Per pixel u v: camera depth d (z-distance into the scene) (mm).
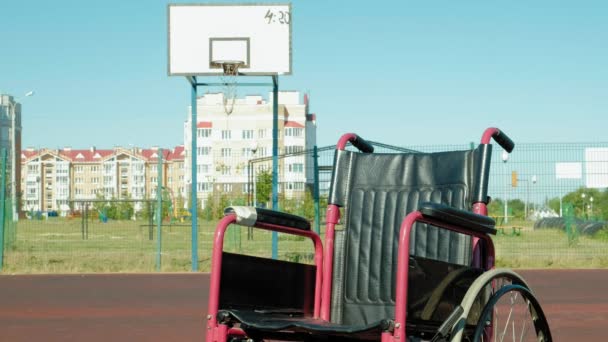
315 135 103312
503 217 28047
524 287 4617
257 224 4559
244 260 4473
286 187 20156
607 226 26438
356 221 4988
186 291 13125
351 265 4926
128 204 46062
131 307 11023
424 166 4977
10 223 20953
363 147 5309
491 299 4301
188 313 10383
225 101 17188
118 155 125375
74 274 16406
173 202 37969
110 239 30453
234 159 47500
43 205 129250
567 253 20500
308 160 19953
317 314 4855
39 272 16594
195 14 16875
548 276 15539
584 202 28562
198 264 18188
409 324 4031
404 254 3906
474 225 4270
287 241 24703
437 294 4105
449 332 4055
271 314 4555
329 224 5000
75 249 23562
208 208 31938
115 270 17078
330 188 5086
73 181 129125
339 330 3996
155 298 12109
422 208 4008
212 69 16844
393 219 4918
